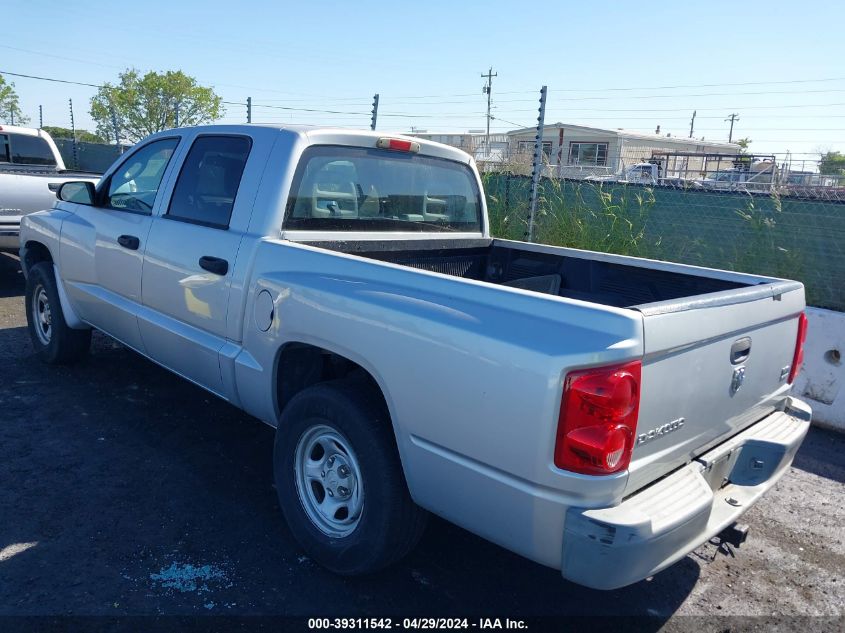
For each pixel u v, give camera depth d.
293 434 3.28
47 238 5.41
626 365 2.26
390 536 2.96
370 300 2.89
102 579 3.12
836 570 3.66
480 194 4.95
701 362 2.61
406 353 2.72
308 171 3.76
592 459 2.28
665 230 8.35
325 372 3.59
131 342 4.66
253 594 3.09
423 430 2.70
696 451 2.79
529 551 2.48
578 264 4.36
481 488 2.54
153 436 4.59
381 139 4.09
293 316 3.23
